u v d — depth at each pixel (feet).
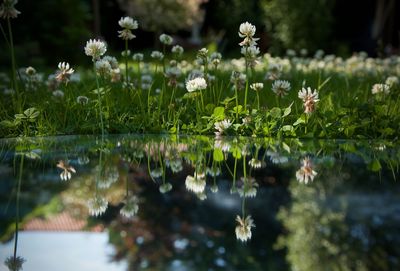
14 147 4.86
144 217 2.01
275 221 1.97
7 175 3.13
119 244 1.62
